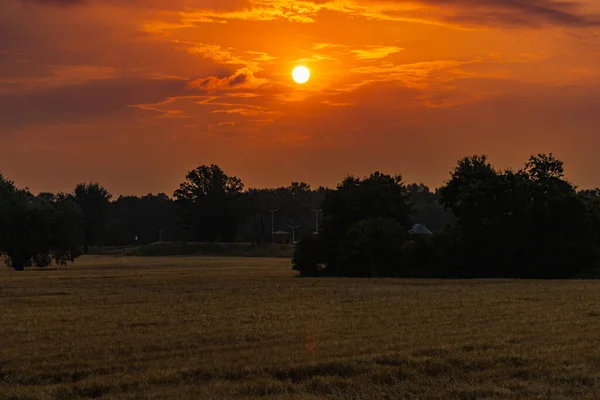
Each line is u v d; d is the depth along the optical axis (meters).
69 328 44.66
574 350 35.19
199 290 79.19
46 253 171.12
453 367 31.97
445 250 118.06
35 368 32.09
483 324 44.97
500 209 115.81
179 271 146.25
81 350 36.06
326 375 30.69
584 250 111.12
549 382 29.59
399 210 134.00
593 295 67.69
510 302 60.53
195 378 30.34
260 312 53.53
